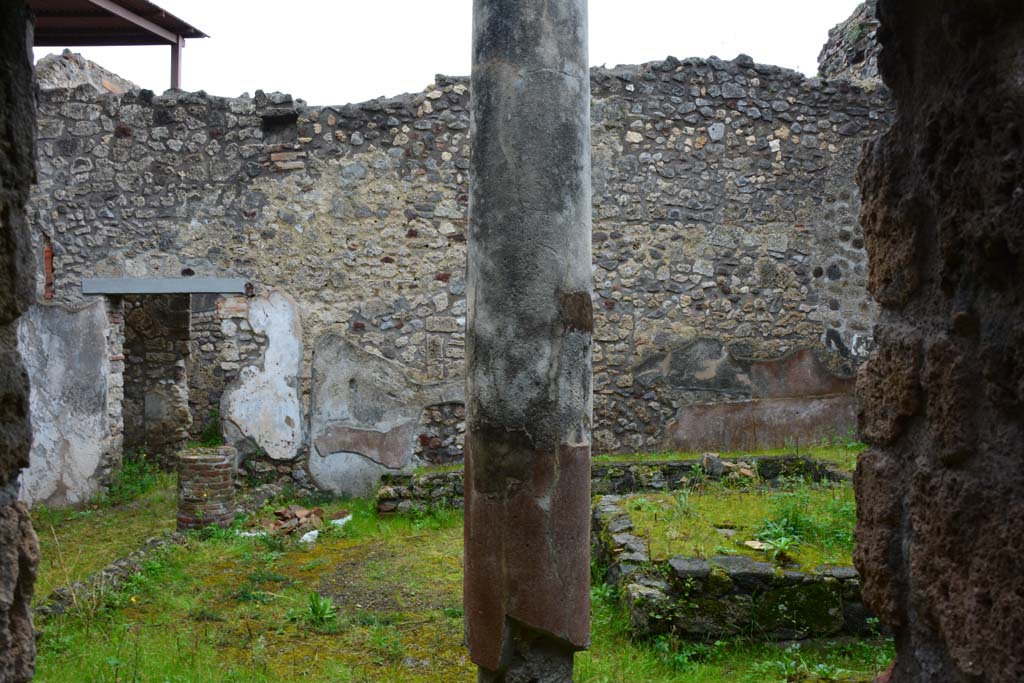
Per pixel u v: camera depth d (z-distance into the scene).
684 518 5.59
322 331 8.74
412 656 4.47
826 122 9.35
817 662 4.18
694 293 9.21
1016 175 1.25
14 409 1.88
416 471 8.38
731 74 9.25
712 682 3.94
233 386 8.72
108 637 4.63
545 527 3.13
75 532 7.35
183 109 8.66
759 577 4.41
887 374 1.62
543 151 3.18
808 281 9.34
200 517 7.08
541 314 3.17
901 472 1.59
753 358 9.27
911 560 1.54
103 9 9.02
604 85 9.11
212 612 5.13
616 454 9.09
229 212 8.70
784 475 8.15
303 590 5.61
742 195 9.26
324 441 8.73
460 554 6.48
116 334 8.93
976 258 1.37
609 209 9.12
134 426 10.81
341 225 8.77
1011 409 1.31
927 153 1.50
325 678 4.16
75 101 8.63
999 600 1.30
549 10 3.23
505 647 3.14
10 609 1.87
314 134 8.74
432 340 8.84
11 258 1.87
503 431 3.16
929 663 1.52
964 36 1.36
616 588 4.92
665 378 9.17
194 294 9.95
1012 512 1.28
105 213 8.62
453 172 8.85
